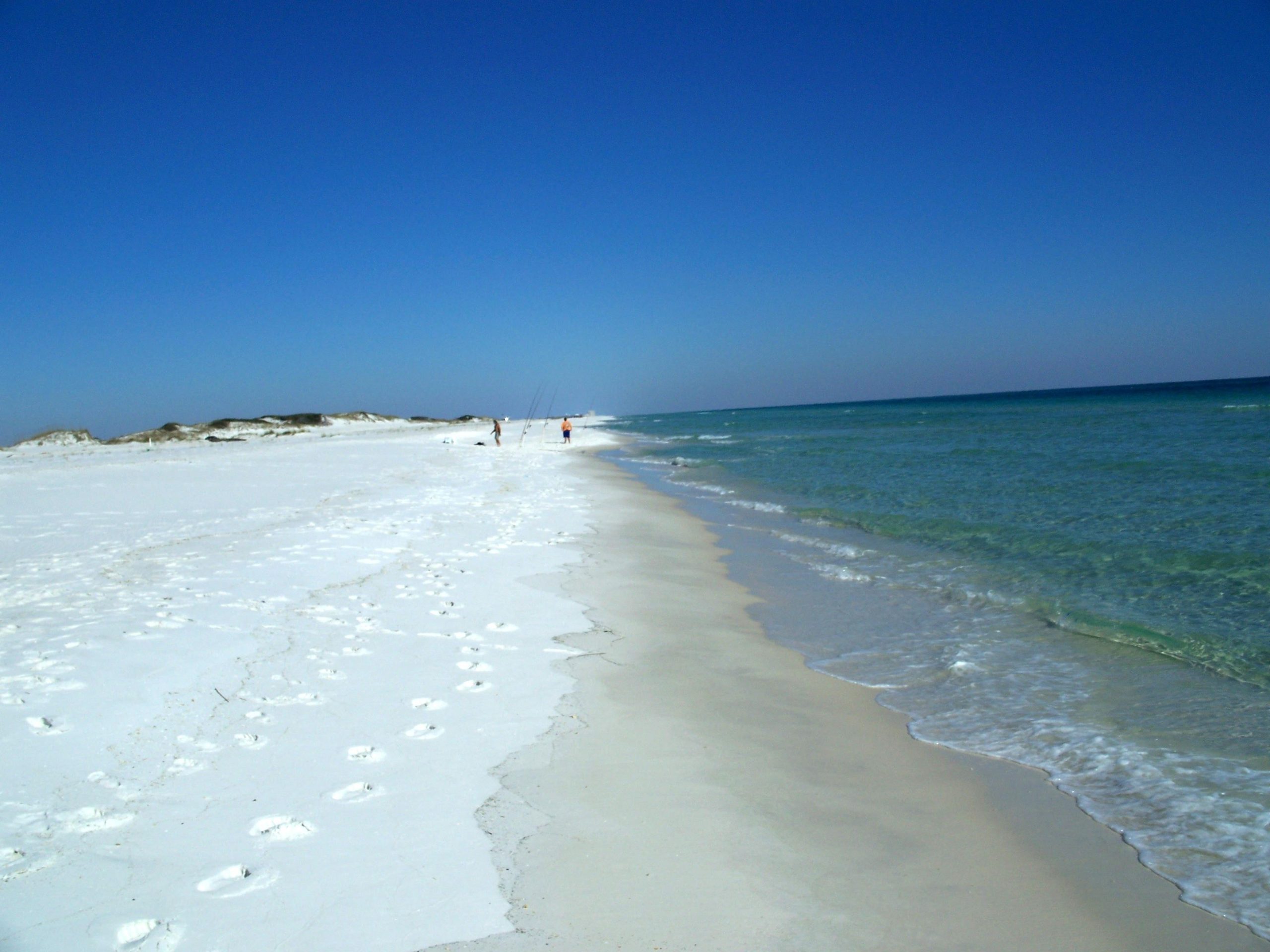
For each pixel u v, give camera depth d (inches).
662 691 219.6
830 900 124.6
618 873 128.3
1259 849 139.8
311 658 223.0
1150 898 126.8
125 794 142.9
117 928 106.8
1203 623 264.5
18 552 363.3
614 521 537.0
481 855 130.6
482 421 4151.1
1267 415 1425.9
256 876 121.2
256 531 430.3
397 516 511.8
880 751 184.5
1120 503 491.5
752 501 627.8
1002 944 115.0
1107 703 207.5
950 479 675.4
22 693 183.3
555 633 269.1
